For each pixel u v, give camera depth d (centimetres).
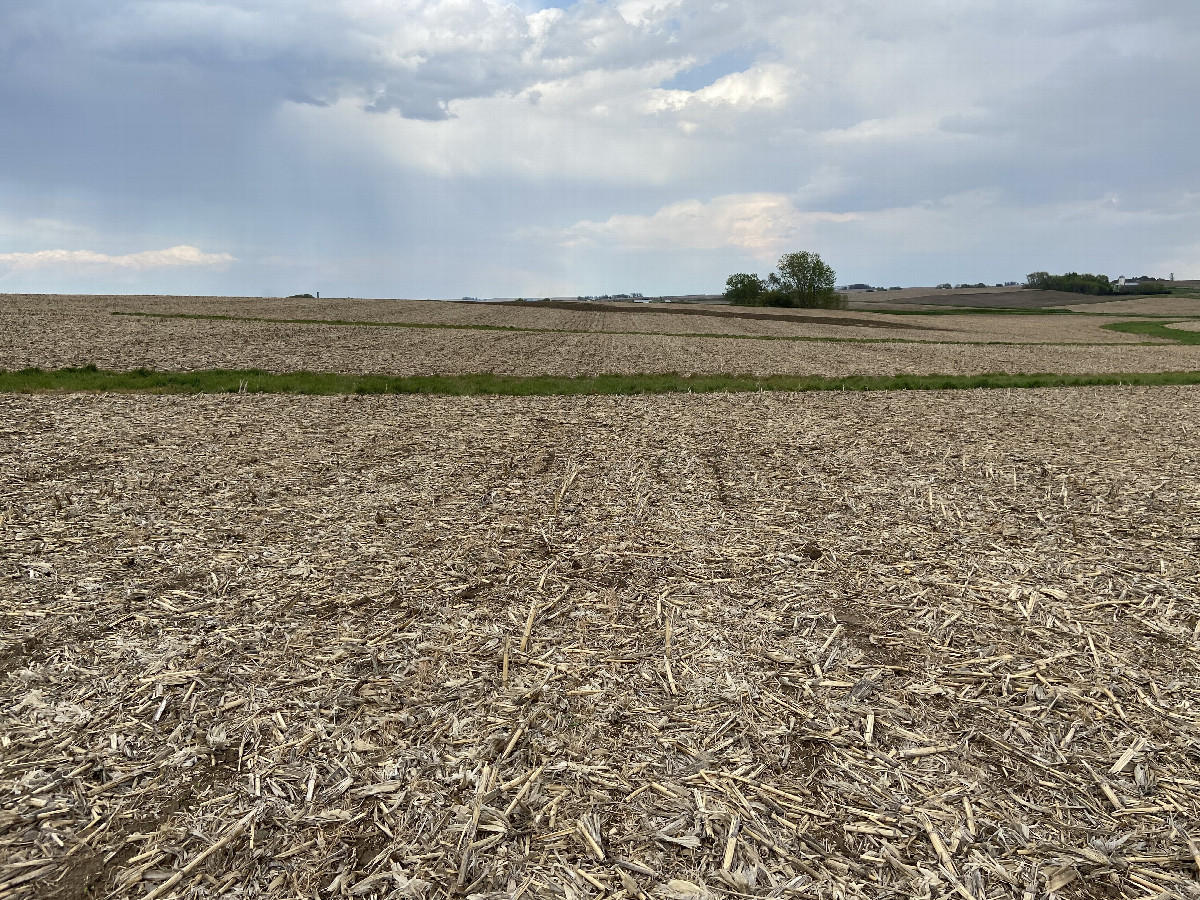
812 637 504
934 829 326
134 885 292
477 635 504
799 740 390
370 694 429
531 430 1281
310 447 1101
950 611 544
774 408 1575
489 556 655
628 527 741
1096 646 489
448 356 2739
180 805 338
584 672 456
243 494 839
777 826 328
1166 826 327
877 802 343
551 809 338
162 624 512
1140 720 405
